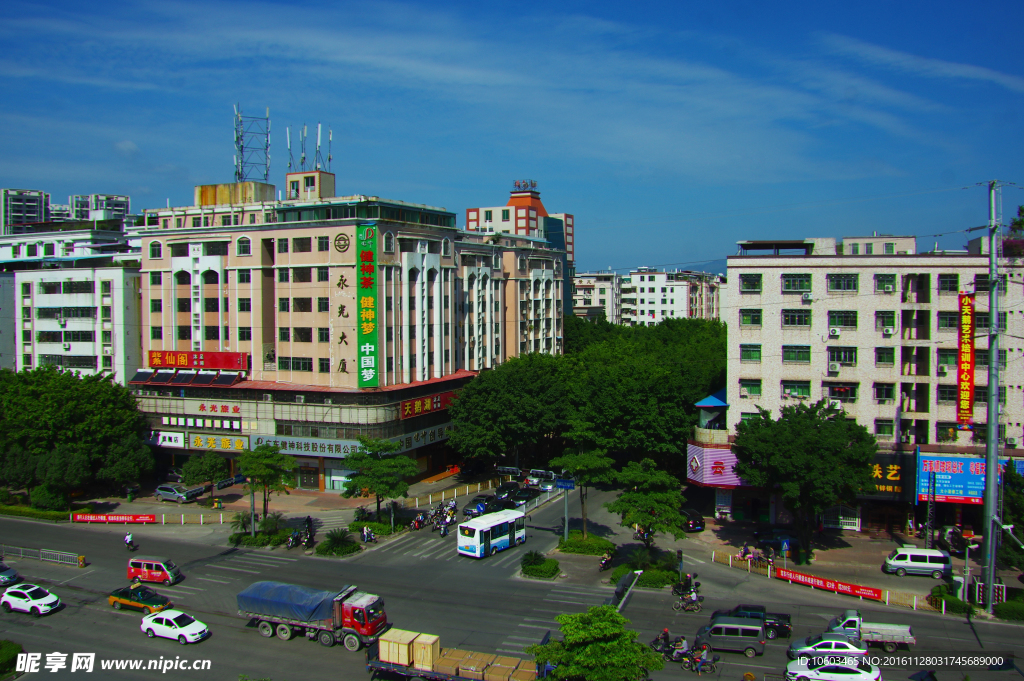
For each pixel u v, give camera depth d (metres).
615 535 69.25
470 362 102.88
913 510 68.31
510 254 115.44
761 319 69.88
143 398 90.00
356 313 80.75
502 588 54.53
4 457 77.62
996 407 50.25
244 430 85.44
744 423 65.06
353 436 80.94
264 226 85.19
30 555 61.88
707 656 42.50
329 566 59.62
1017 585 55.38
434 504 79.00
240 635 46.66
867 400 67.56
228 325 89.25
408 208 89.06
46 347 100.88
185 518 73.12
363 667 41.94
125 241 121.00
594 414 82.62
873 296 67.44
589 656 30.98
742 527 70.81
